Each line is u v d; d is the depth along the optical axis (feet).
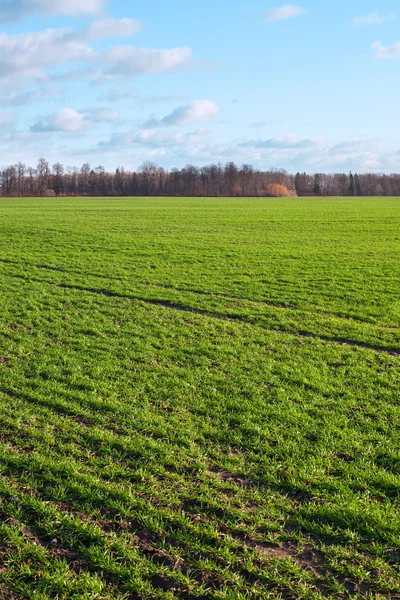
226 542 18.90
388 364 38.27
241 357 39.58
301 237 124.47
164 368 37.01
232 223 161.58
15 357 39.19
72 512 20.62
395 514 20.18
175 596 16.61
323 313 55.01
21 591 16.75
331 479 22.79
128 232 132.98
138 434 26.96
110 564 17.70
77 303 58.13
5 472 23.53
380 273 77.20
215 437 26.78
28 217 182.19
